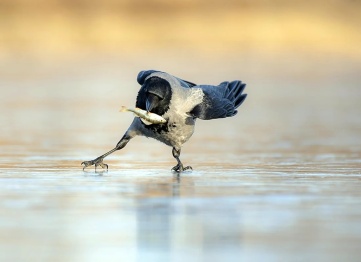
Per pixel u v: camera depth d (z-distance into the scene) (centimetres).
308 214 986
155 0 4681
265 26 4512
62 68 3581
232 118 2397
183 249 820
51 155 1591
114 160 1538
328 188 1179
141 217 967
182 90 1320
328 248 825
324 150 1706
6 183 1221
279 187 1188
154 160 1542
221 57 3953
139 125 1347
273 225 926
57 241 852
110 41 4188
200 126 2216
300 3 4778
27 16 4372
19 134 1964
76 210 1008
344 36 4397
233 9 4703
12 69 3547
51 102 2705
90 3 4584
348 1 4791
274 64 3841
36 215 977
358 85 3306
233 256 794
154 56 3897
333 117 2402
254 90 3128
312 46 4256
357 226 921
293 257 789
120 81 3250
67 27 4316
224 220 951
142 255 798
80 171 1366
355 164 1474
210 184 1217
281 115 2459
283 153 1659
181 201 1070
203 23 4516
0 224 930
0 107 2556
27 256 795
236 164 1480
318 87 3234
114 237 870
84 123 2217
